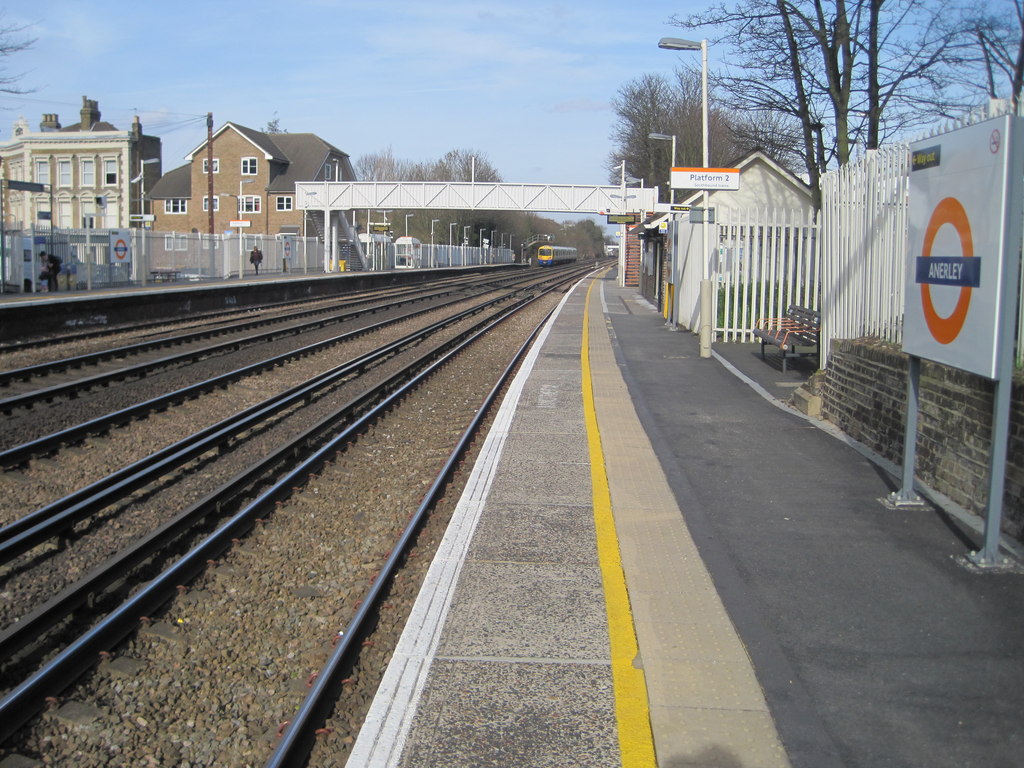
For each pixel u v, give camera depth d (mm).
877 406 8695
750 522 6617
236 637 5305
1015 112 5676
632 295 42562
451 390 14312
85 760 4059
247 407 12281
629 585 5402
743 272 19484
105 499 7465
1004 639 4715
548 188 53031
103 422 10344
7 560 6227
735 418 10578
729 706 4027
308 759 4023
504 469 8250
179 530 6965
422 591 5391
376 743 3803
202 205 75000
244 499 8016
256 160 74125
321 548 6832
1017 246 5176
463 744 3795
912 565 5719
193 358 16531
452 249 87312
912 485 6945
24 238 30234
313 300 35281
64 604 5453
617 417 10617
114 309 23562
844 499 7164
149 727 4344
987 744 3771
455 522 6691
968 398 6707
